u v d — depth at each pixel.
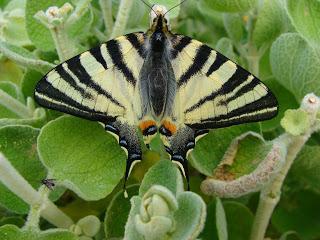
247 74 0.22
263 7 0.26
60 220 0.23
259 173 0.22
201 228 0.20
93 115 0.22
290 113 0.22
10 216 0.25
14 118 0.26
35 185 0.23
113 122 0.22
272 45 0.25
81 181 0.22
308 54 0.24
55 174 0.22
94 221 0.23
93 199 0.22
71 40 0.25
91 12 0.25
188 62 0.23
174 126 0.22
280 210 0.27
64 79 0.22
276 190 0.23
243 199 0.26
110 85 0.22
